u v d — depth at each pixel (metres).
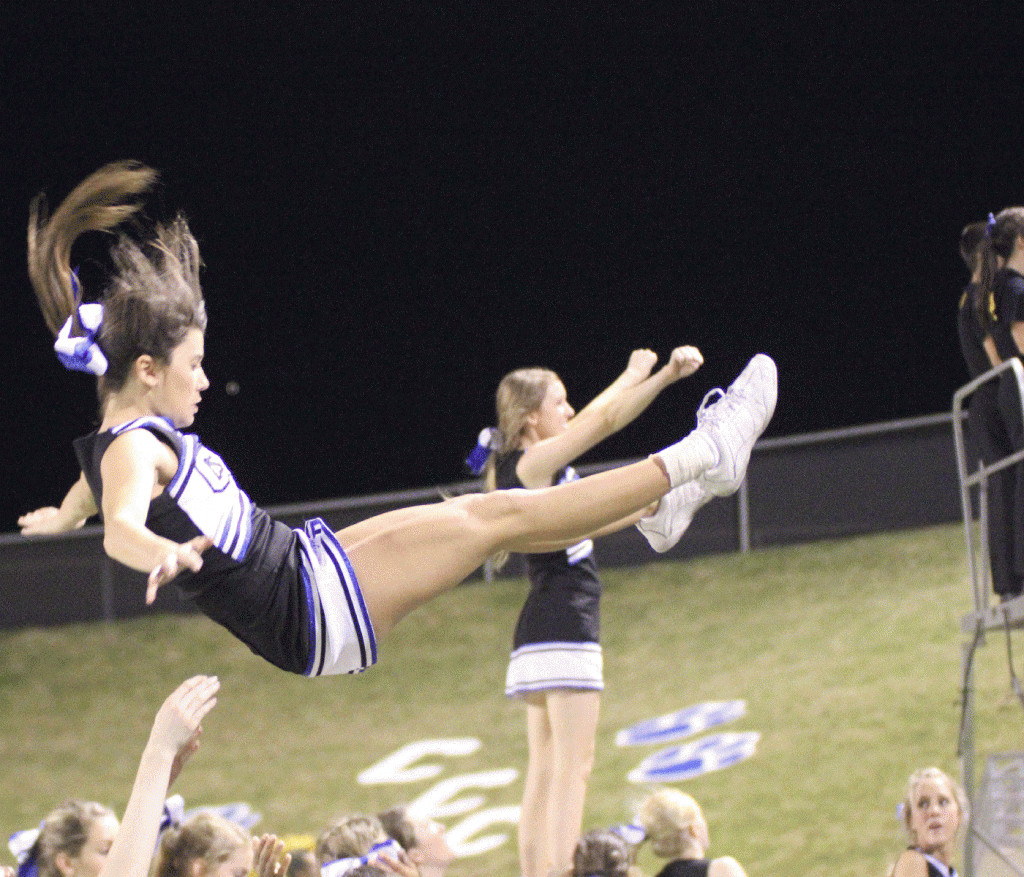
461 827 18.17
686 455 6.28
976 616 11.55
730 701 20.38
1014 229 10.66
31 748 22.48
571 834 9.74
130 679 24.59
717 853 16.31
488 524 6.09
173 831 7.43
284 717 22.72
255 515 5.96
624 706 20.95
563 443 9.74
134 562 5.02
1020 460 10.49
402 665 23.86
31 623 26.75
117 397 5.93
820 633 21.86
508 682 10.38
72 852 7.70
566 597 10.12
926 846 9.95
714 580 24.66
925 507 24.86
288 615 5.86
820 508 25.39
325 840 8.22
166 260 6.14
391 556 6.00
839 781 17.41
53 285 6.11
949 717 18.38
